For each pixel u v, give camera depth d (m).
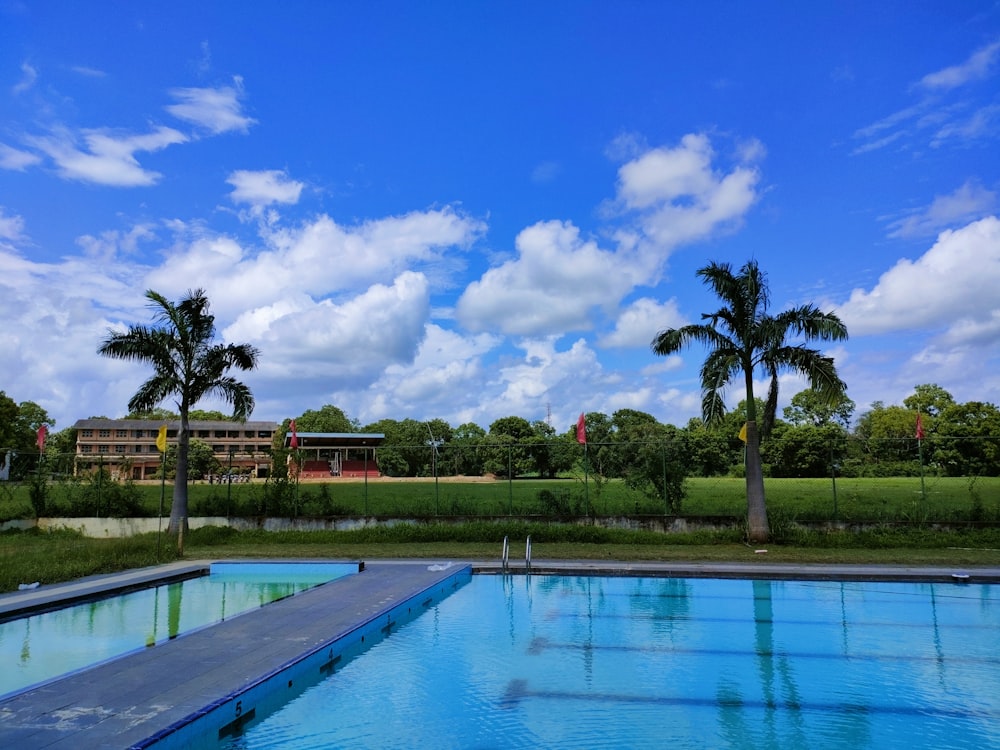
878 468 25.16
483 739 6.68
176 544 19.61
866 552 18.25
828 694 8.09
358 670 9.03
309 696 7.97
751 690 8.24
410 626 11.58
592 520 22.22
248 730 6.87
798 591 14.22
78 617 12.09
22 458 26.62
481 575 16.33
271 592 14.73
